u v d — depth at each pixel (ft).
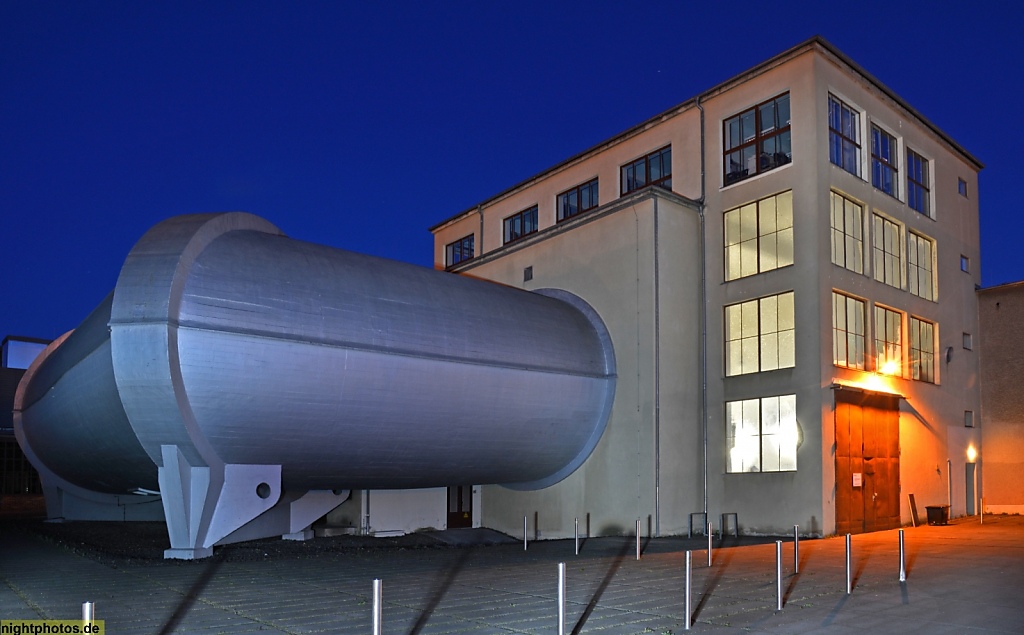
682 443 84.74
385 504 87.04
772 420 82.79
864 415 84.64
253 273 60.49
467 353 72.23
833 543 68.69
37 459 115.14
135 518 118.83
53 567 53.42
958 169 111.75
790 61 85.81
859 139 91.40
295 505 78.43
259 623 33.09
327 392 61.82
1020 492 105.19
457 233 141.18
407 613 35.42
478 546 76.43
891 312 94.17
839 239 85.87
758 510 82.23
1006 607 36.86
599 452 85.92
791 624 33.06
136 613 35.47
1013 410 107.04
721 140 92.02
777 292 83.71
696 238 91.09
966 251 111.24
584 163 112.98
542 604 37.78
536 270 99.50
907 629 32.17
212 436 57.88
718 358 87.97
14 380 185.68
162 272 55.16
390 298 69.21
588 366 84.84
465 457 75.15
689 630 31.83
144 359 53.83
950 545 65.51
